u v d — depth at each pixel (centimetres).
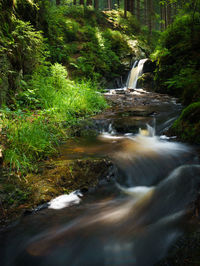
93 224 215
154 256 169
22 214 223
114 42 1438
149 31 2128
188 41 868
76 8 1559
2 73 458
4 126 357
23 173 274
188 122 418
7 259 180
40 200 240
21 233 203
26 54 594
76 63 985
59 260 178
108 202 255
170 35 993
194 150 367
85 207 244
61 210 237
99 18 1720
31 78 609
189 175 282
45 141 354
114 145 398
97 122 509
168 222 202
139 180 308
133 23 2017
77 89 642
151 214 222
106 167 301
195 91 615
